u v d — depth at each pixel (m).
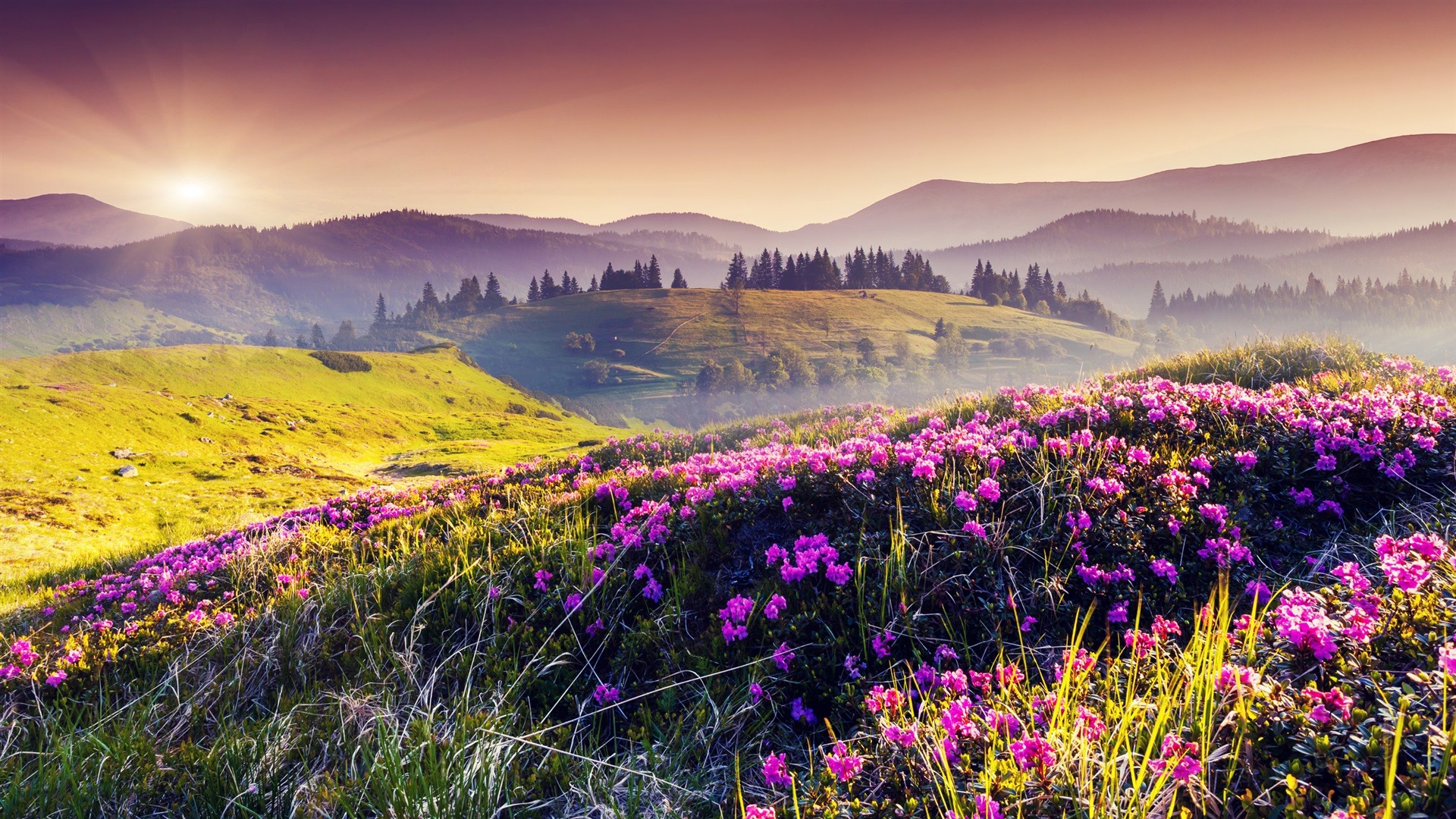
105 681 5.55
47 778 3.96
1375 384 7.67
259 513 50.44
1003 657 4.21
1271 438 6.12
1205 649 3.30
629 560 6.18
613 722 4.57
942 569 5.07
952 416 9.96
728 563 5.94
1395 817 2.37
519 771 4.01
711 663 4.75
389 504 11.13
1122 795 2.85
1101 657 4.17
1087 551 4.96
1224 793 2.74
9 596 10.89
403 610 5.94
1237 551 4.56
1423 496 5.24
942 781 3.11
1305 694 2.98
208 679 5.47
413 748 4.04
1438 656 2.98
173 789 4.04
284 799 3.88
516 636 5.40
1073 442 6.54
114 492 51.56
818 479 6.53
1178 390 7.80
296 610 6.09
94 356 141.25
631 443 14.52
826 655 4.55
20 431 64.44
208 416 90.12
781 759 3.47
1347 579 3.63
